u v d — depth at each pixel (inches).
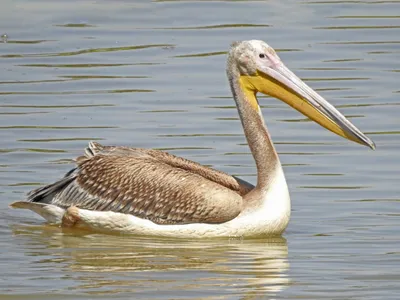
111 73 773.3
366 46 821.2
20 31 863.7
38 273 469.7
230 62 540.7
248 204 520.7
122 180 532.7
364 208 559.2
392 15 892.6
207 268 475.5
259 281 456.8
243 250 503.8
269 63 534.0
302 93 528.4
